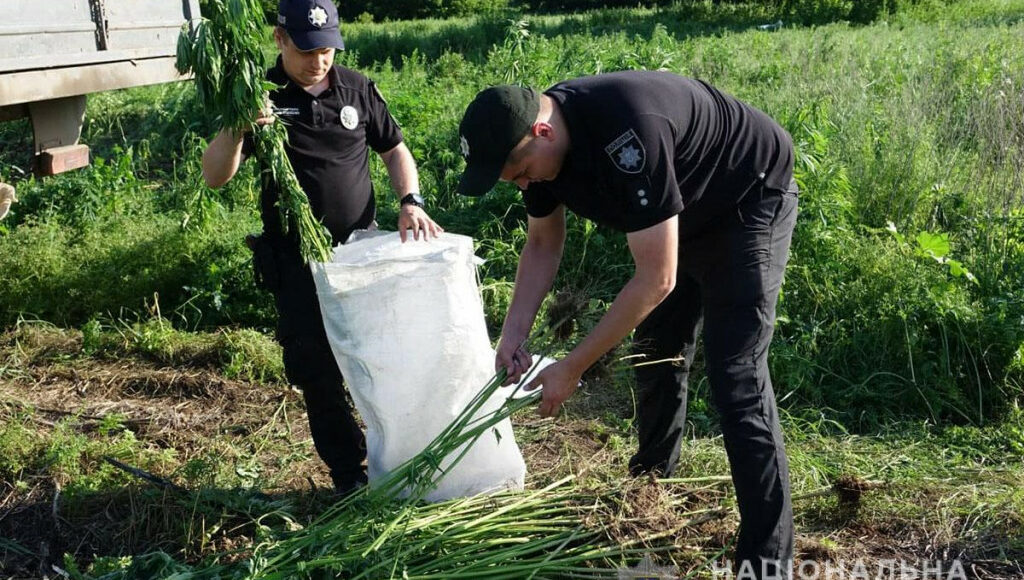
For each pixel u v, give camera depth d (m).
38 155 4.44
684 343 3.20
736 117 2.76
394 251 3.36
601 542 2.93
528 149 2.48
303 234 3.12
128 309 5.45
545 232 3.08
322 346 3.38
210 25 3.01
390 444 3.15
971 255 5.13
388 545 2.81
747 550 2.76
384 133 3.62
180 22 4.95
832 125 6.87
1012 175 5.91
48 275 5.46
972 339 4.41
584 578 2.78
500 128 2.40
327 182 3.40
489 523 2.93
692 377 4.55
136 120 10.16
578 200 2.69
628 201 2.50
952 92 8.04
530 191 2.93
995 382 4.33
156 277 5.55
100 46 4.36
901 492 3.53
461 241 3.32
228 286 5.55
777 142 2.83
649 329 3.21
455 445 2.92
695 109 2.64
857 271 4.99
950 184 6.21
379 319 3.06
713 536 3.03
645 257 2.54
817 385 4.48
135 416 4.27
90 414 4.28
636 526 2.96
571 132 2.54
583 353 2.71
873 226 5.96
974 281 4.81
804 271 4.92
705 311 2.88
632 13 23.16
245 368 4.71
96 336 4.96
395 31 19.94
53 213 6.45
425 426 3.13
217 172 3.26
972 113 7.07
